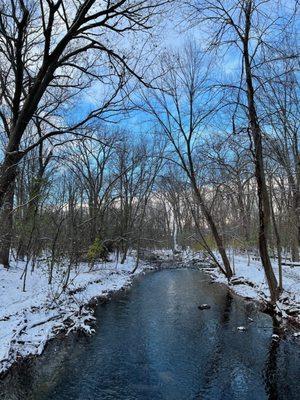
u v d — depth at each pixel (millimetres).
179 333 12758
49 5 7289
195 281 25453
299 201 18047
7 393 8195
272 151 15734
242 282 21656
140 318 14773
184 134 23531
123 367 9758
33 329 11531
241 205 28328
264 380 9008
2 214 16281
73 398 8086
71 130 8000
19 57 8047
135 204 40219
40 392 8305
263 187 14047
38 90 7609
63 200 23547
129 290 21547
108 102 8055
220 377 9188
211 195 30969
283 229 29375
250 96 13375
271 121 15062
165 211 59156
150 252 46469
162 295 19938
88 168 31922
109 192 31906
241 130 13469
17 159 7648
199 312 15828
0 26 7906
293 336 12016
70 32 7422
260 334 12461
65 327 12562
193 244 44500
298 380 8961
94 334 12477
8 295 14008
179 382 8930
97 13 7418
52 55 7535
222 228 29078
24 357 9766
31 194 16891
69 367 9672
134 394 8297
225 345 11445
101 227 28734
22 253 23672
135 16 7660
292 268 22922
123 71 8094
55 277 18500
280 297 14992
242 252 37781
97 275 23312
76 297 16172
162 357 10523
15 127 7680
